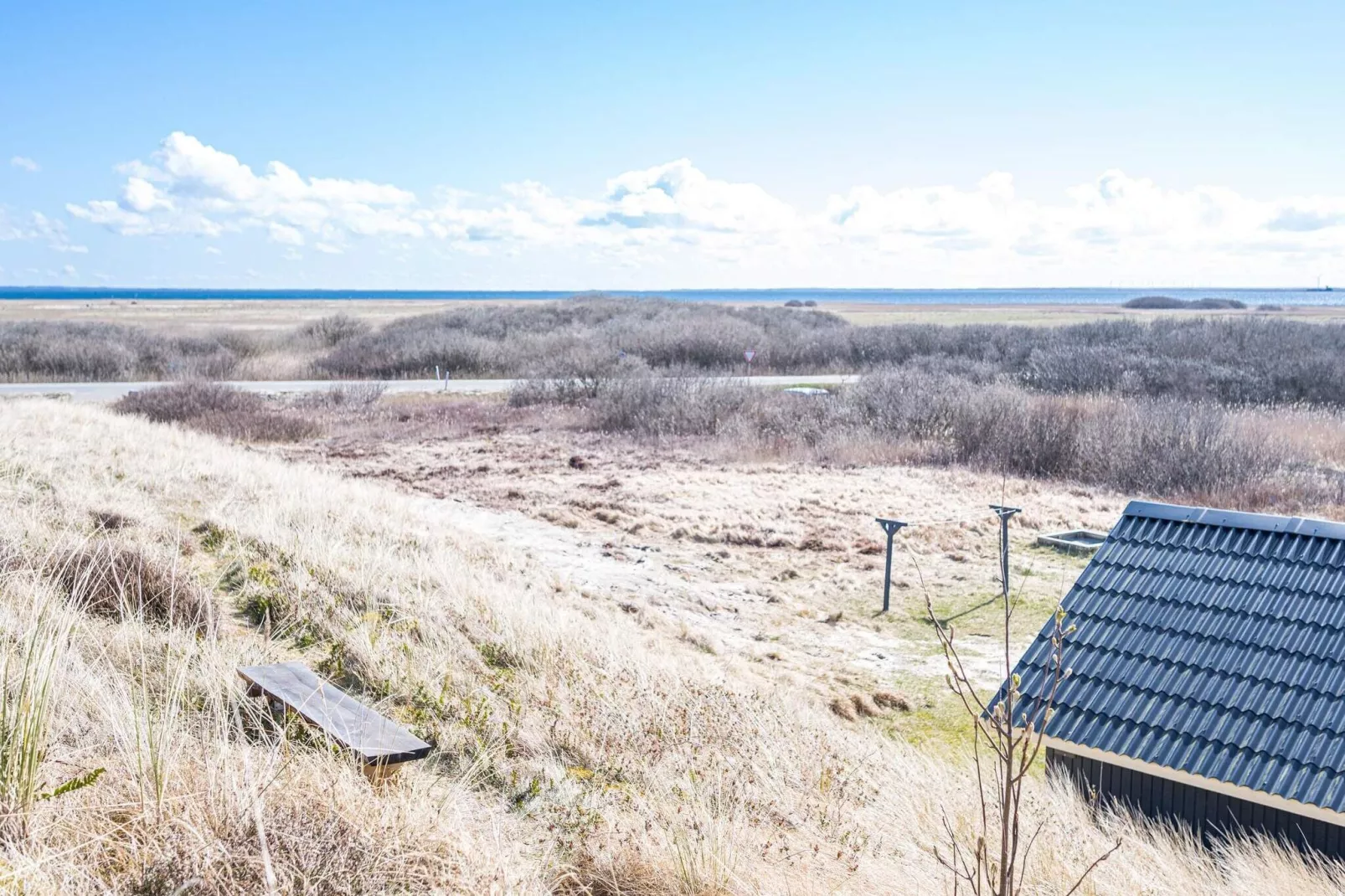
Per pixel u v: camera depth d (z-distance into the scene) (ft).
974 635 38.01
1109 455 67.51
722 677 28.63
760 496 60.44
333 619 24.64
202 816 11.92
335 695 17.48
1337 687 19.80
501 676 23.85
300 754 14.80
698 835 15.39
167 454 45.78
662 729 21.45
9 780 11.57
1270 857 17.69
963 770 24.25
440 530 42.22
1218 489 60.59
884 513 56.59
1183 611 22.45
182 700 16.42
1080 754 20.86
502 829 14.79
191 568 26.61
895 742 27.12
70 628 17.54
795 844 16.44
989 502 59.52
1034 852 16.75
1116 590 23.43
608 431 86.17
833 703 29.53
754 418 84.38
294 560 29.12
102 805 11.97
